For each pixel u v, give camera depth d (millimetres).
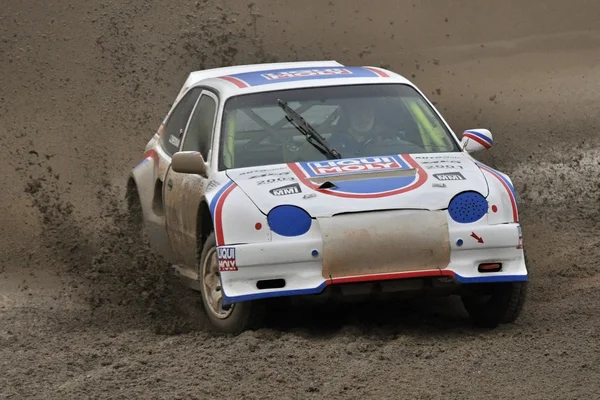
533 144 54438
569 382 20344
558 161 50406
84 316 28750
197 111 31047
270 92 29031
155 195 32469
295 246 23953
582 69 74062
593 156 51125
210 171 27219
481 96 67250
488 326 26078
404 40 76312
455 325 26500
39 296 31500
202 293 26688
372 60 71188
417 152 27516
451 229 24391
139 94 55562
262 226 24188
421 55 75500
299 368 21828
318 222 24125
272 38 65500
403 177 25391
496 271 24688
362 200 24469
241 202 24734
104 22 61469
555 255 34625
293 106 28500
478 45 79250
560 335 23922
